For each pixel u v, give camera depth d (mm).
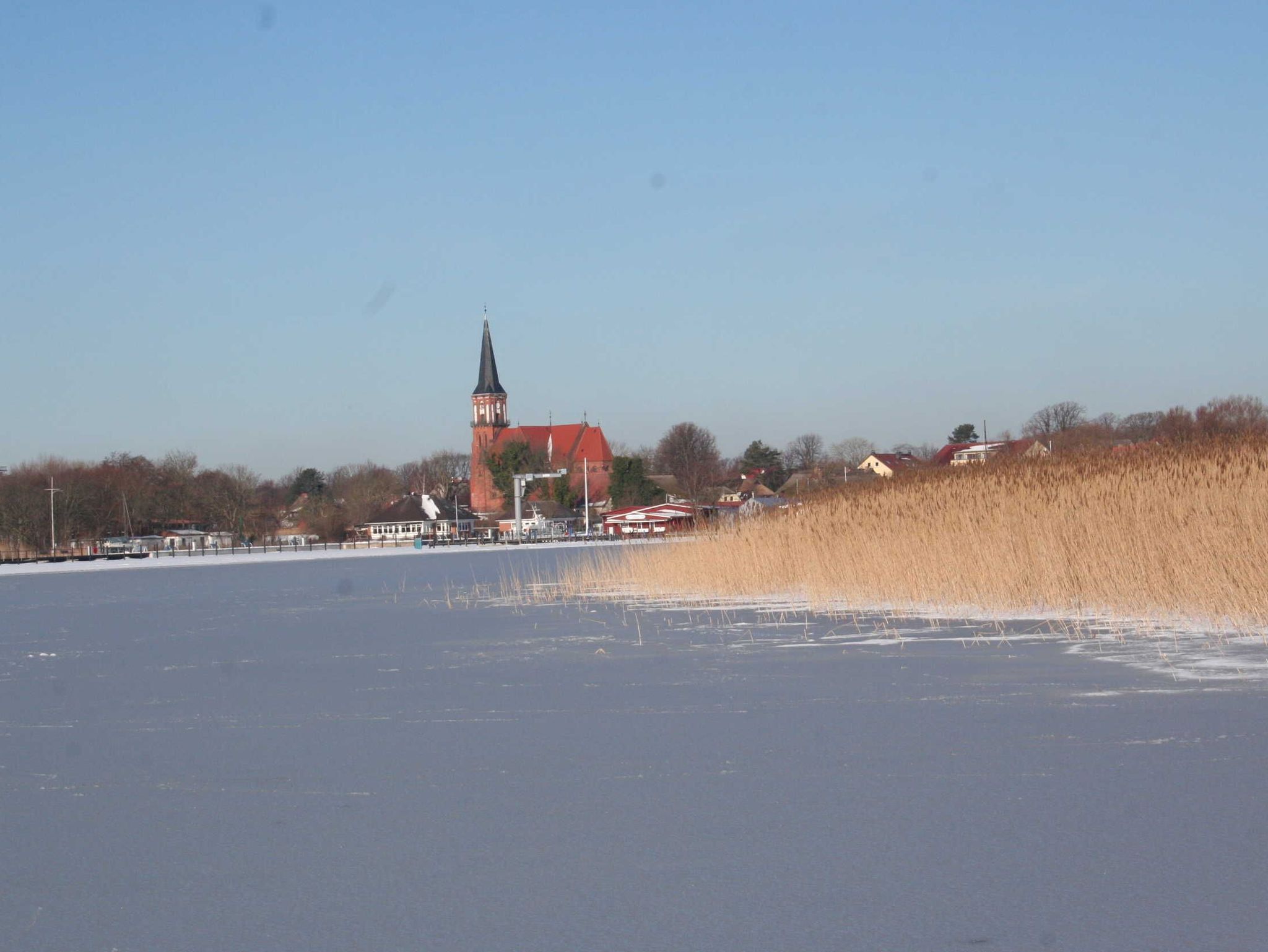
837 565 30391
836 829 9242
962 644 19875
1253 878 7887
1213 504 23469
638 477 135875
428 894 8055
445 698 16141
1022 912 7410
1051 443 38594
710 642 21891
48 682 19172
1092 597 23688
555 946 7105
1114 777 10516
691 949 7004
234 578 59875
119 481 144875
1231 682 15141
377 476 174750
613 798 10359
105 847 9289
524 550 98312
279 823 9891
